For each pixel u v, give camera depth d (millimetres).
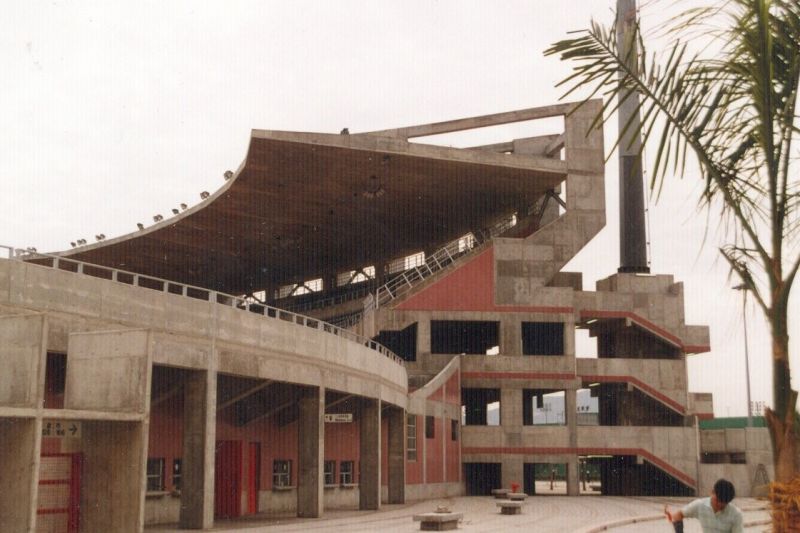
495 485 68250
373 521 32031
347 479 45875
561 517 35938
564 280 70125
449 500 52344
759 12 7637
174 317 25203
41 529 22438
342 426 45656
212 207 69062
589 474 127312
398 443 47281
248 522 30953
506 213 73188
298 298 93688
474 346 78875
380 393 41219
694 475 63719
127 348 21016
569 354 64562
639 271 74438
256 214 70938
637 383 66062
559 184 67500
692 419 65562
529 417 76938
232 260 85438
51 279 21094
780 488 7668
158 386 28047
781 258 8062
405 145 58156
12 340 18859
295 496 39906
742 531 8094
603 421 75938
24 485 18047
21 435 18234
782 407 7871
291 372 31391
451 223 75312
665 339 67250
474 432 63312
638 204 75875
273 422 38531
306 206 69188
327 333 34688
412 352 78062
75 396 21531
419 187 65562
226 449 34875
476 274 65125
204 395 26312
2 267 19719
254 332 29094
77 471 23625
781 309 8000
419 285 64688
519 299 65000
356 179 63250
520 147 70562
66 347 21516
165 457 30391
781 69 8039
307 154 57938
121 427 20859
